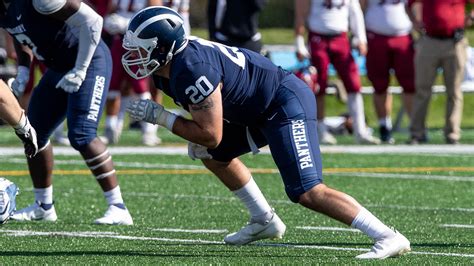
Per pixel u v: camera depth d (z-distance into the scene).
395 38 43.41
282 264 15.99
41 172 21.80
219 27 39.34
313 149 16.77
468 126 57.25
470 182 30.59
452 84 42.56
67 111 21.48
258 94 16.77
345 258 16.72
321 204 16.59
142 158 36.88
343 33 42.81
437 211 24.16
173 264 16.05
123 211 21.61
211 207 24.62
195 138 16.41
